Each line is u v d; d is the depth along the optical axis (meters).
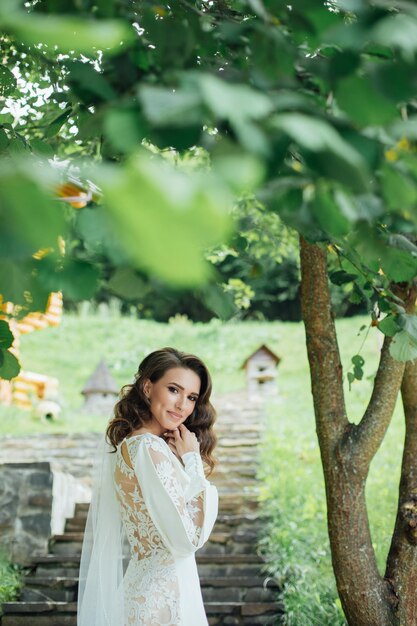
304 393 12.09
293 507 6.74
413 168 1.23
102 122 1.22
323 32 1.33
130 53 1.85
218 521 6.69
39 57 3.00
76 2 1.54
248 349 15.12
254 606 5.61
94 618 3.26
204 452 3.67
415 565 3.59
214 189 0.71
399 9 1.35
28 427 10.32
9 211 0.71
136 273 1.42
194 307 19.56
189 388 3.47
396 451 8.09
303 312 3.73
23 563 6.31
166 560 3.19
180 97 1.01
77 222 1.24
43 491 6.50
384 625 3.54
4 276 1.29
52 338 15.28
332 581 5.59
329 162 1.02
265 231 6.54
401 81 1.16
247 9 1.81
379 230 1.72
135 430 3.48
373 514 6.40
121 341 15.34
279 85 1.43
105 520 3.38
